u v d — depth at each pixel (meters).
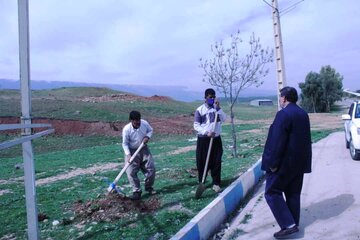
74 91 56.31
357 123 10.94
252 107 71.94
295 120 4.80
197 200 6.82
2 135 22.59
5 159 17.44
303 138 4.86
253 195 7.46
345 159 11.05
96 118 30.11
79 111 31.50
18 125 3.65
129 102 43.50
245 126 30.11
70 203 7.11
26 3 4.00
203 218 5.20
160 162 12.09
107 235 5.29
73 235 5.42
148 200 6.89
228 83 12.44
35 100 35.81
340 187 7.42
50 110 31.09
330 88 62.47
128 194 7.54
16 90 45.31
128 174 6.95
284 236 4.98
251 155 12.54
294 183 5.10
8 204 7.55
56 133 24.61
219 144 7.43
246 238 5.16
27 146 4.14
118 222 5.85
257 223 5.71
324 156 11.91
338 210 5.97
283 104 5.05
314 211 6.02
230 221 5.95
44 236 5.45
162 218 5.86
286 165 4.87
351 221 5.43
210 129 7.24
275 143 4.81
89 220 6.01
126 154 6.95
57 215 6.41
